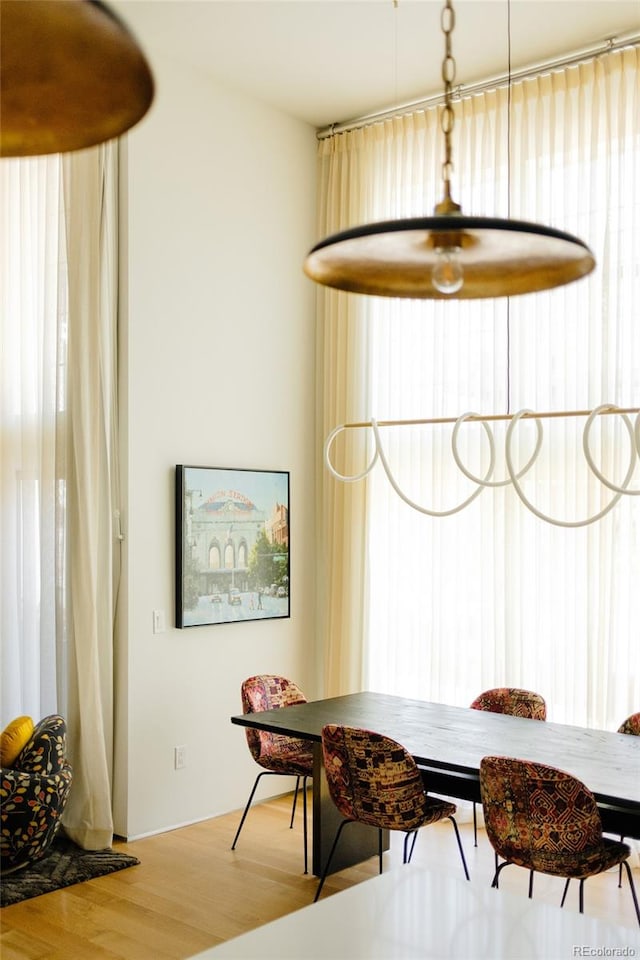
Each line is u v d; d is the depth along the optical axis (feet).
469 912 4.90
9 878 13.15
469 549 16.34
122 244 15.33
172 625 15.87
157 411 15.67
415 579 17.16
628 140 14.87
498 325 16.08
